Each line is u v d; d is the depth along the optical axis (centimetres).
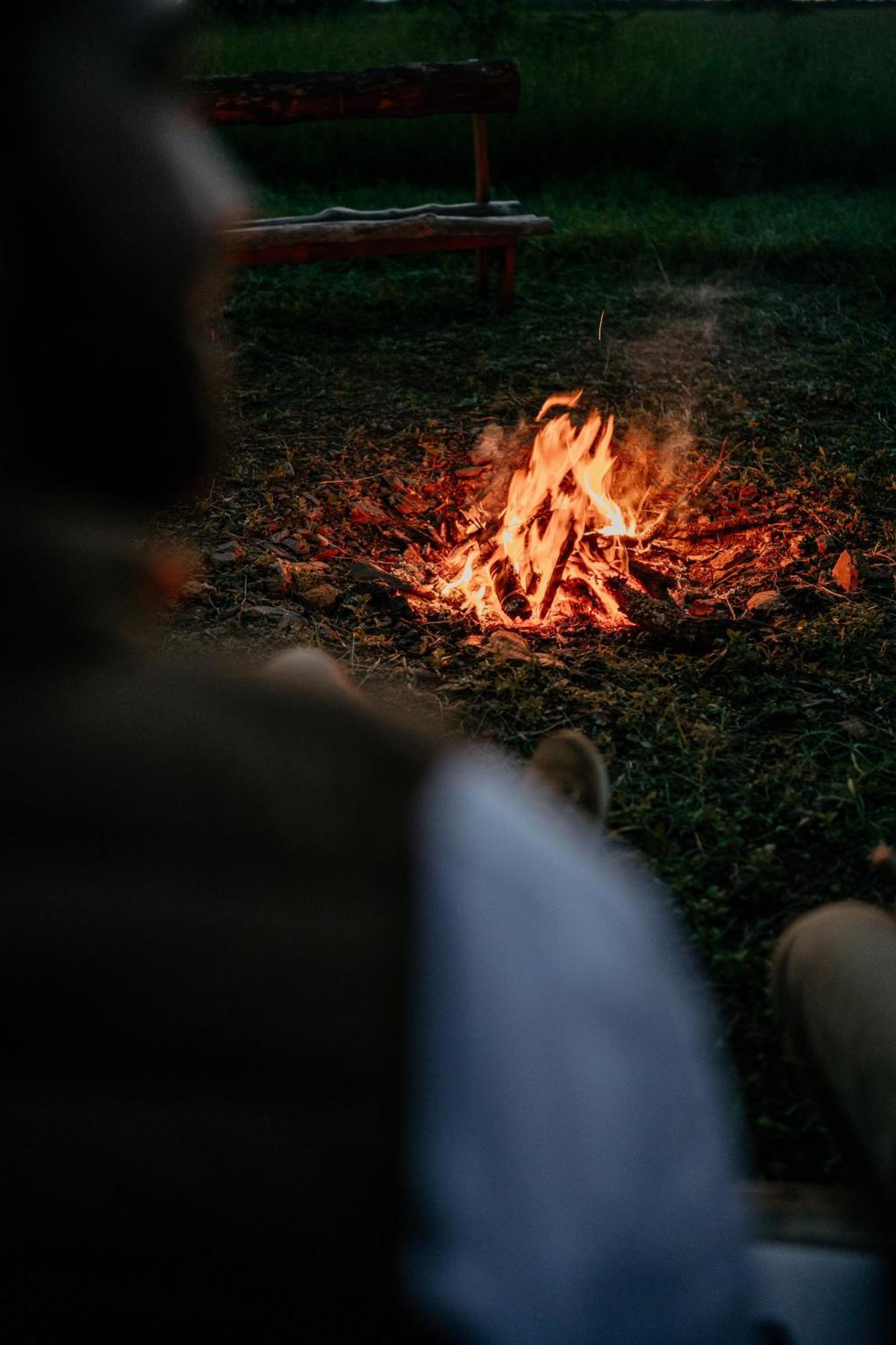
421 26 961
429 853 56
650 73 893
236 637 322
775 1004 137
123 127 52
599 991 58
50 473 55
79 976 53
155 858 55
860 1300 116
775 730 288
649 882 231
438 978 55
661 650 328
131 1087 54
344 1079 54
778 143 846
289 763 57
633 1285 57
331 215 588
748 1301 63
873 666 315
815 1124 185
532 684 301
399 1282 54
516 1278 55
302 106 573
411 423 484
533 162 834
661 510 414
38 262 51
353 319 601
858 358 554
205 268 56
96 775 55
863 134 841
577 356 560
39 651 56
